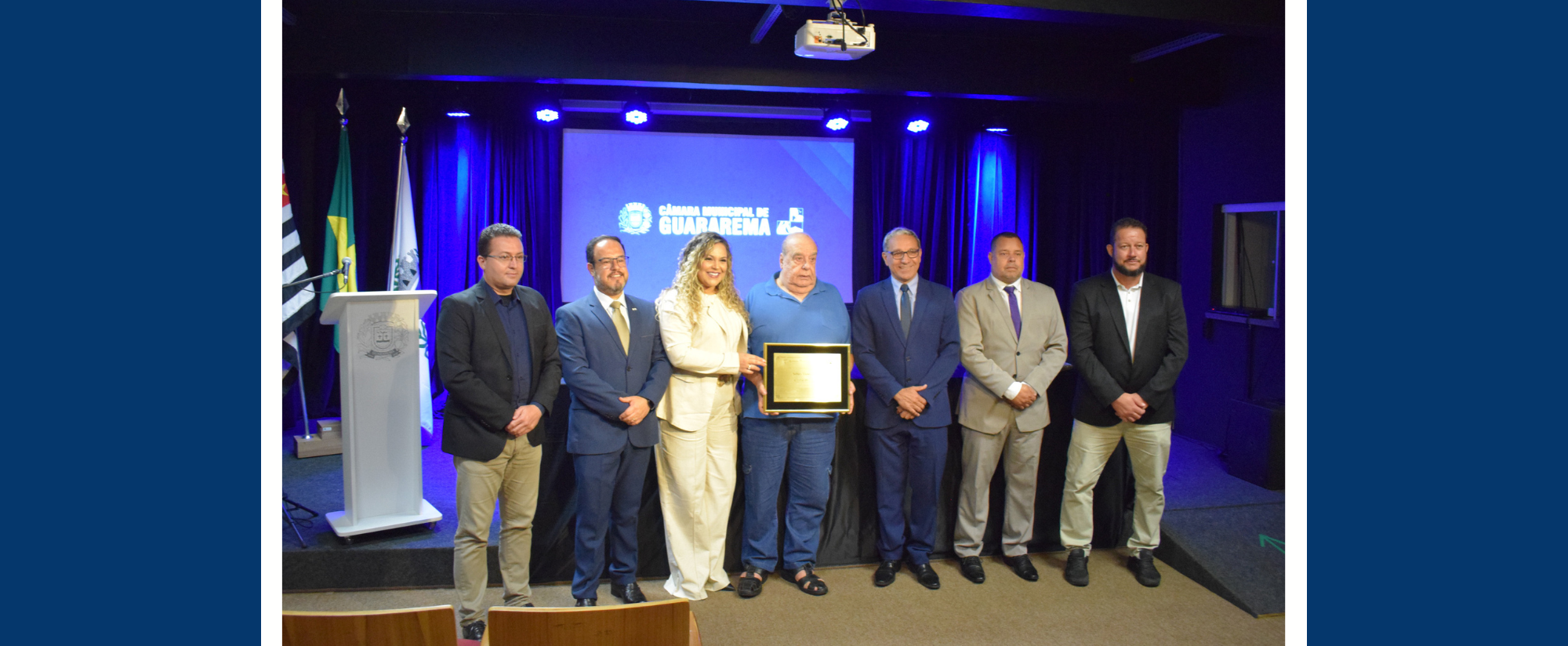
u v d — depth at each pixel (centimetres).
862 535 353
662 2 441
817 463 318
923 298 326
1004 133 652
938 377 322
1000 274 330
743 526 338
